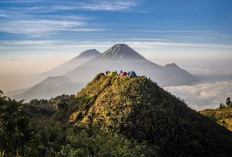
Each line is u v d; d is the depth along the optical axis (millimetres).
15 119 11969
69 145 12328
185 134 25094
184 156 22062
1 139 10602
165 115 28688
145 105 30312
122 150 14445
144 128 25312
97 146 14023
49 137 13484
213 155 22969
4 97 13773
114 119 28406
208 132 27875
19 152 9938
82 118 34812
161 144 22766
